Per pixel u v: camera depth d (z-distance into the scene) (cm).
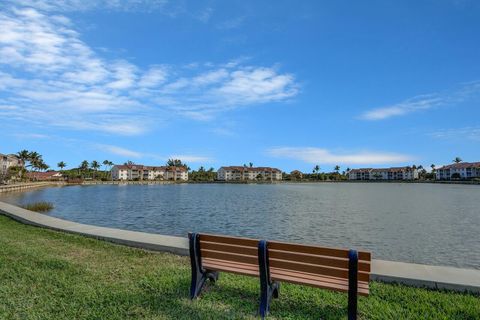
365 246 1639
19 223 1401
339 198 5547
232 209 3547
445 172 18238
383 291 552
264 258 460
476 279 574
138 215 2966
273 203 4406
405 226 2311
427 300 513
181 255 809
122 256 792
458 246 1636
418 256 1427
